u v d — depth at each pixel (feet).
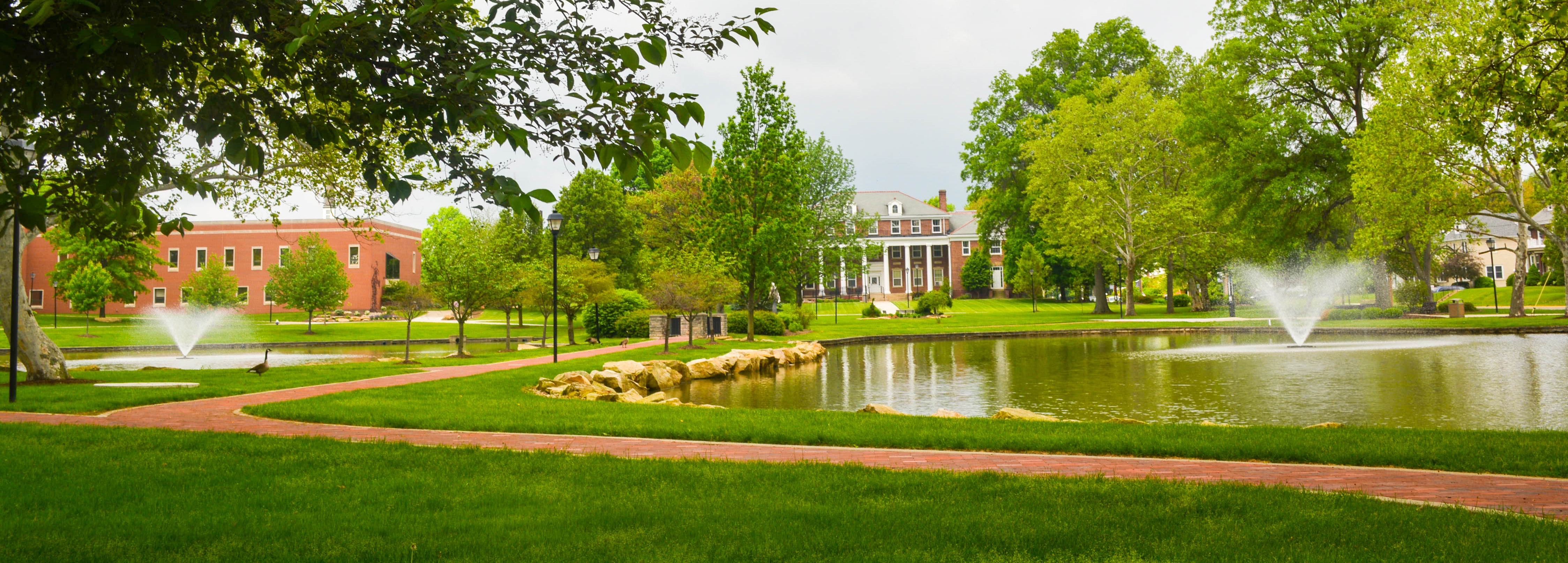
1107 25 187.01
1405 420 43.75
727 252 113.39
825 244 195.21
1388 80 114.83
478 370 69.41
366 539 15.90
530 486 21.11
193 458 24.91
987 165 194.70
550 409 40.37
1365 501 19.02
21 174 12.93
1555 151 31.53
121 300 192.13
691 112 12.84
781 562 14.47
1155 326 144.36
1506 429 39.96
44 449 26.50
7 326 54.49
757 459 26.45
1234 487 20.59
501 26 11.65
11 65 11.49
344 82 12.87
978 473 22.76
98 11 9.74
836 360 97.55
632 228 201.57
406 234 243.81
